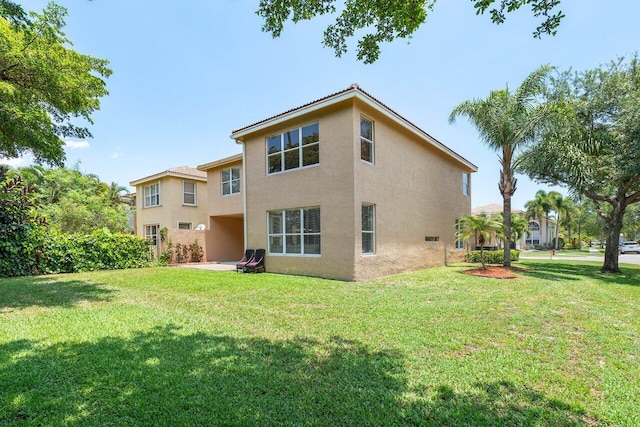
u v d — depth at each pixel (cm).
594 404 290
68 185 2481
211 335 467
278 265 1214
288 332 486
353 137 1025
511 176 1372
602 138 1368
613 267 1423
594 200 1512
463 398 298
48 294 777
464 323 538
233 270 1313
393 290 838
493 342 452
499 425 259
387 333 483
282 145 1231
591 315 600
